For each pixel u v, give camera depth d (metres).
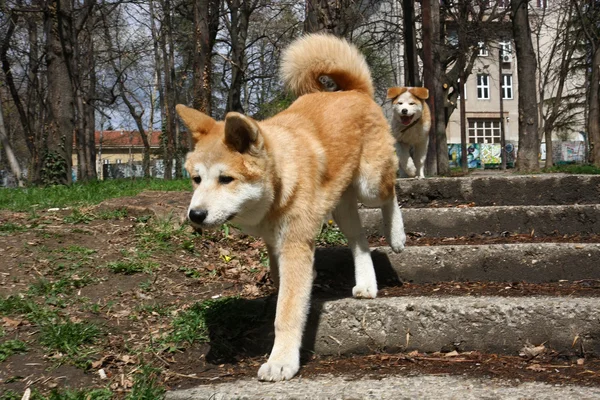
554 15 37.03
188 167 3.10
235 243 5.21
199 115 3.22
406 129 8.43
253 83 24.81
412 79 9.56
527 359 3.14
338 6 7.57
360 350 3.42
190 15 18.23
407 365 3.12
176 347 3.36
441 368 3.04
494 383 2.73
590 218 4.88
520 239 4.75
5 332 3.35
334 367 3.18
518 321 3.25
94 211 5.86
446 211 5.11
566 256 4.11
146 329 3.57
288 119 3.56
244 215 3.08
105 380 3.01
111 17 22.67
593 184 5.61
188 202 6.03
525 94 11.86
